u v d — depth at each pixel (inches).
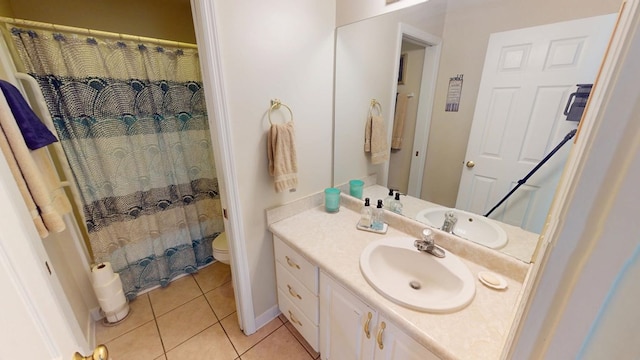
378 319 36.6
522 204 40.1
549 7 33.2
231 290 79.3
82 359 20.2
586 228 8.7
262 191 55.6
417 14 46.1
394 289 38.7
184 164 78.3
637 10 7.1
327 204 63.2
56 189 49.4
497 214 42.9
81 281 63.9
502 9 37.0
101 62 60.2
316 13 54.0
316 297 50.0
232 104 46.4
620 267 7.8
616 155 7.6
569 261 9.4
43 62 53.8
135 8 73.5
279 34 49.4
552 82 34.7
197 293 78.0
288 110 54.7
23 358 15.9
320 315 50.5
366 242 50.1
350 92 59.7
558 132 35.3
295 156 54.7
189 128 77.5
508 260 39.4
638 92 7.0
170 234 80.1
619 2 28.9
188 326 66.4
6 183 16.4
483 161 43.3
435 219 51.0
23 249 16.3
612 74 8.2
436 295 40.6
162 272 78.9
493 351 27.8
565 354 9.9
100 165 64.4
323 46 57.1
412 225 52.0
